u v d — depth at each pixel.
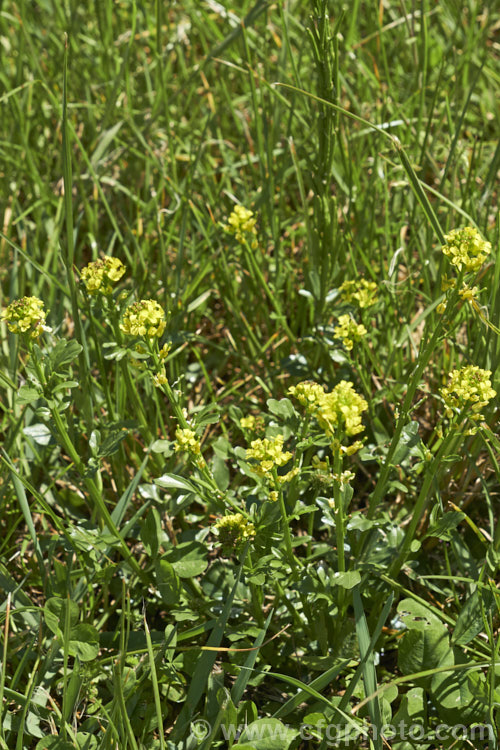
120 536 1.16
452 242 1.11
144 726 1.12
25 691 1.15
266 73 1.53
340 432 1.08
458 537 1.20
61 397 1.18
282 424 1.25
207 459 1.32
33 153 1.54
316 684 1.10
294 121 1.53
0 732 1.09
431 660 1.13
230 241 1.40
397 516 1.25
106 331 1.31
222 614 1.11
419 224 1.37
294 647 1.17
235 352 1.38
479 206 1.34
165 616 1.21
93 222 1.45
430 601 1.21
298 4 1.73
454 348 1.29
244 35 1.36
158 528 1.16
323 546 1.16
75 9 1.59
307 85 1.53
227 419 1.33
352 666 1.16
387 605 1.08
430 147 1.44
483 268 1.28
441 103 1.57
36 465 1.29
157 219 1.37
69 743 1.10
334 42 1.24
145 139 1.51
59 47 1.63
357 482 1.31
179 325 1.36
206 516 1.22
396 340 1.34
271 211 1.36
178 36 1.61
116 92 1.51
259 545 1.13
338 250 1.33
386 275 1.35
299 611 1.19
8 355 1.35
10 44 1.69
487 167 1.50
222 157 1.60
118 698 1.08
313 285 1.31
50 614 1.13
